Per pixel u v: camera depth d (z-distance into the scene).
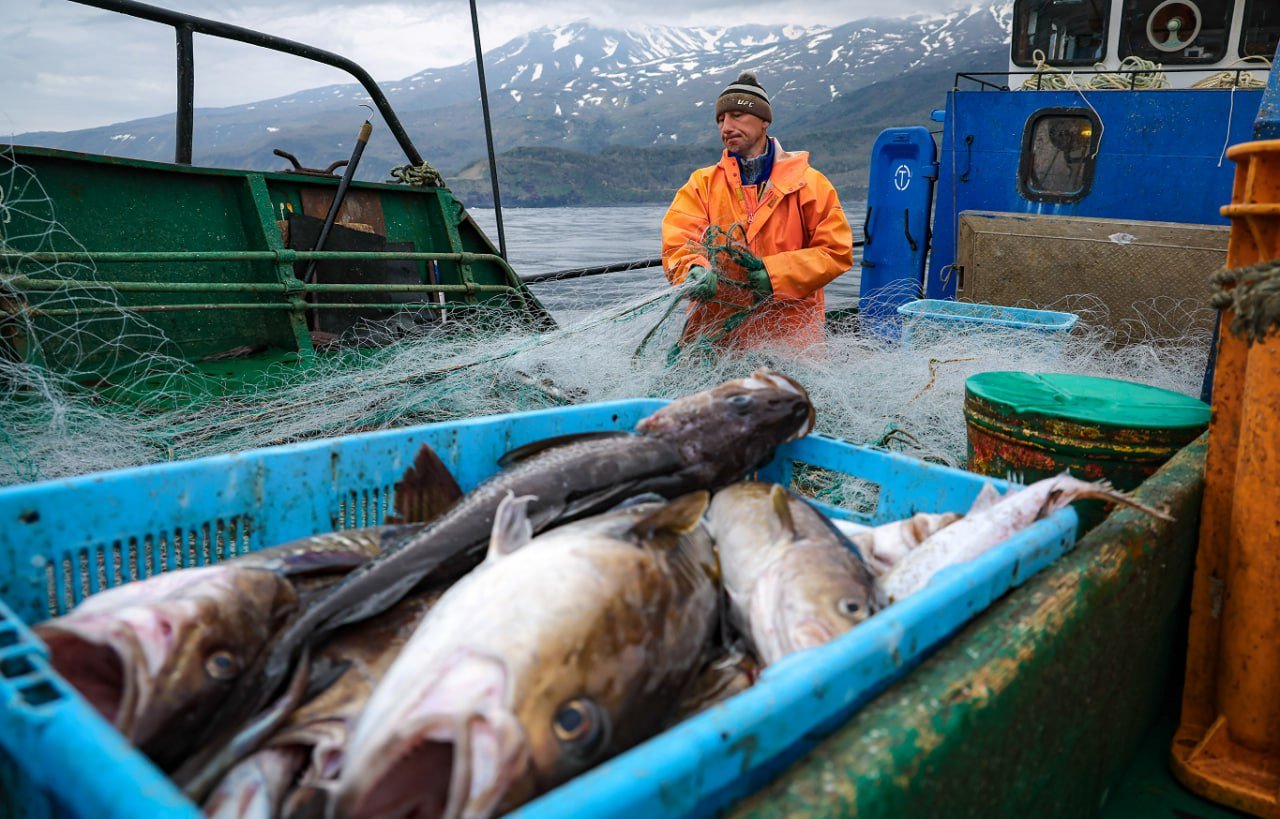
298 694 1.51
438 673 1.24
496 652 1.24
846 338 5.90
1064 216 6.67
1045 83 8.00
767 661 1.82
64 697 1.01
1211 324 5.68
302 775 1.44
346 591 1.71
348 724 1.45
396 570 1.80
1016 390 3.10
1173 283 5.77
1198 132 6.68
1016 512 1.98
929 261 8.13
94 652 1.47
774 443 2.66
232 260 4.40
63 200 4.32
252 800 1.35
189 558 2.08
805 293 5.18
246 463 2.15
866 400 4.38
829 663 1.23
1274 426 2.09
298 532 2.27
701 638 1.65
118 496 1.94
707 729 1.05
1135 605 2.03
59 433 3.17
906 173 8.05
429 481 2.40
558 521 2.12
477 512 2.02
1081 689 1.78
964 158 7.66
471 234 6.44
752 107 5.26
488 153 6.42
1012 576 1.71
